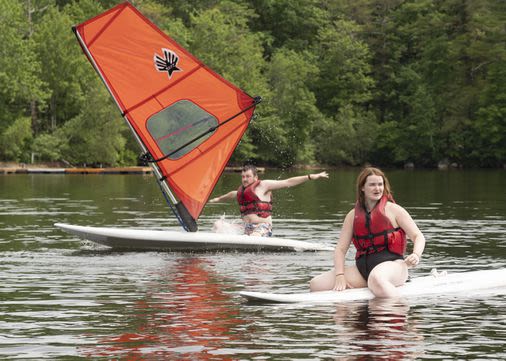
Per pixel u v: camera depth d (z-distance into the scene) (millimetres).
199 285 12234
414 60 105500
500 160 95062
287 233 19422
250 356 8156
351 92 100875
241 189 17422
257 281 12617
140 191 37281
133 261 14836
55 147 70750
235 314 10016
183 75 17578
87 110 70750
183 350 8375
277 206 28234
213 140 17781
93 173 63438
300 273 13484
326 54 101812
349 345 8523
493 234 19156
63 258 15148
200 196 17484
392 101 103250
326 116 99438
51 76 73312
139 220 22469
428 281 11617
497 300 10789
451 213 25078
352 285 11430
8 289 11828
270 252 16297
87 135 70875
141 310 10305
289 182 17281
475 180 54594
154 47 17406
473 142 93312
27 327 9383
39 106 70000
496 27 93125
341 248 11469
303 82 93750
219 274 13352
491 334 8977
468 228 20500
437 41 96875
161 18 88500
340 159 93625
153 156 17359
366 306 10414
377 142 95062
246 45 86125
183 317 9883
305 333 9039
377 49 104625
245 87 83688
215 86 17750
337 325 9398
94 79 73375
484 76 95875
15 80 67875
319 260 15117
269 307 10438
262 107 84375
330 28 104312
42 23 74375
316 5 109188
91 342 8695
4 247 16672
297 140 88375
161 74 17484
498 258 15031
